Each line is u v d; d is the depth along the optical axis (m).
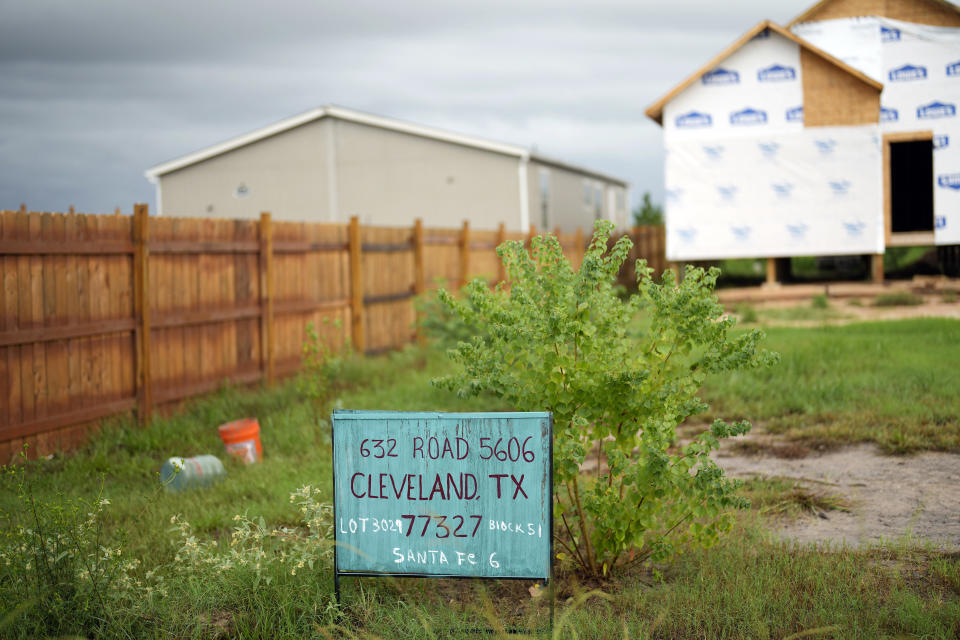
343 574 4.37
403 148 33.06
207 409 10.01
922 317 15.15
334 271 13.70
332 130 33.91
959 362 10.48
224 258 10.97
